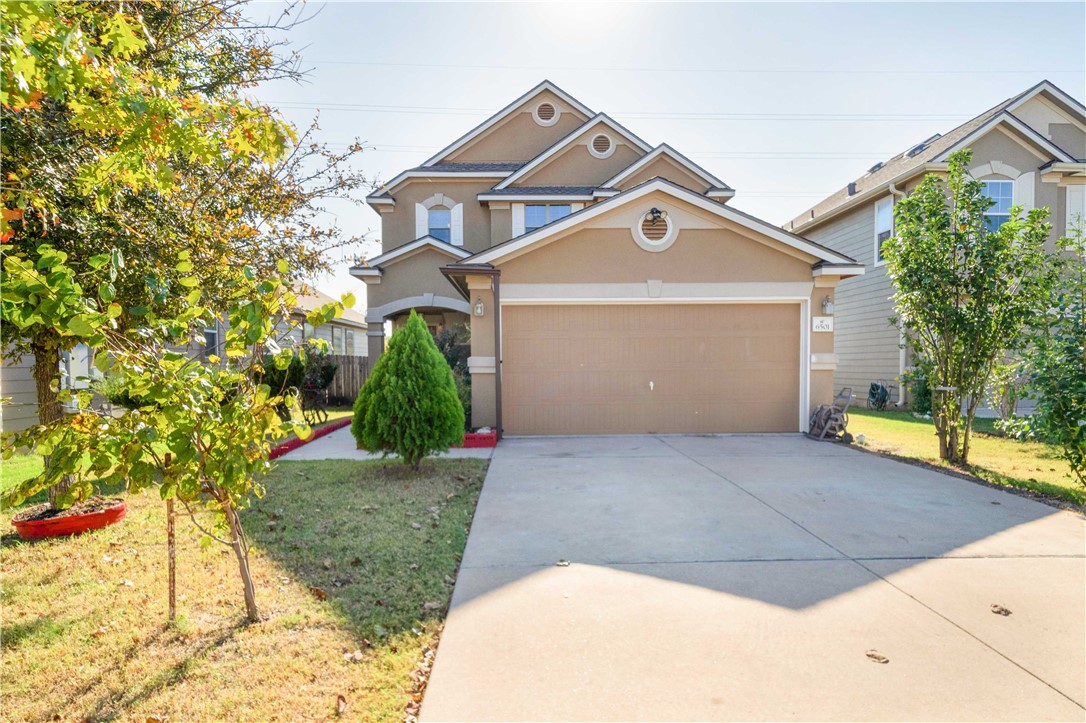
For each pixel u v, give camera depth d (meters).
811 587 3.66
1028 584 3.70
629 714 2.40
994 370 7.59
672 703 2.47
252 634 3.09
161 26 4.70
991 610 3.34
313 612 3.34
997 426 7.17
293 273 6.77
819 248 9.72
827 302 9.96
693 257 9.84
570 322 9.91
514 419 9.91
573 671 2.72
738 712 2.41
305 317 3.05
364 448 7.05
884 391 15.05
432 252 15.34
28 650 2.94
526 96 17.14
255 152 2.97
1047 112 15.64
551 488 6.26
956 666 2.76
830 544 4.45
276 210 6.24
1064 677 2.67
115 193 3.25
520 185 16.30
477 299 9.60
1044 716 2.39
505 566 4.03
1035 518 5.12
